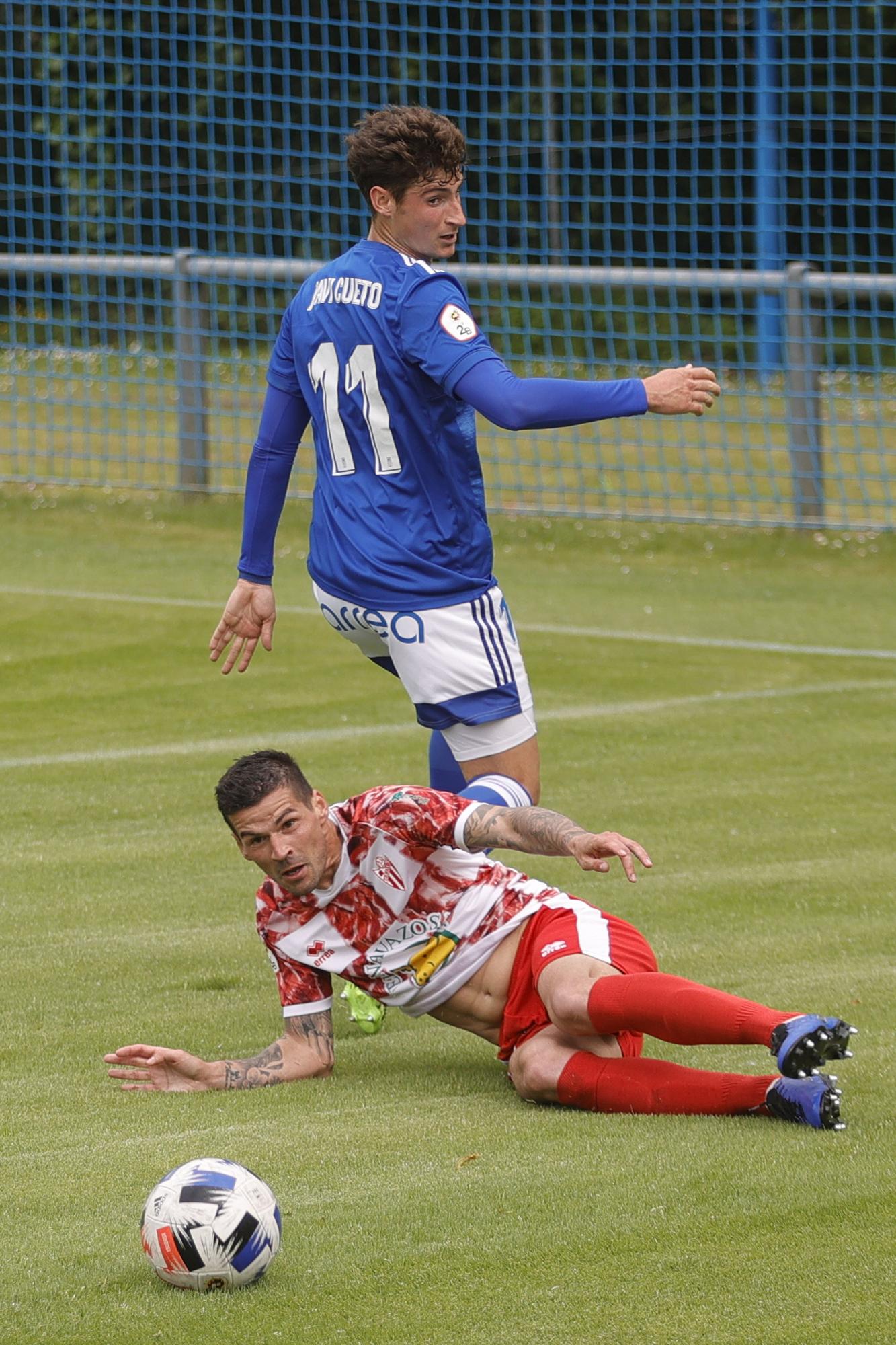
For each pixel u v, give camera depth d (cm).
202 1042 1488
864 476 4647
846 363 7562
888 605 3812
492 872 1407
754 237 7688
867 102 7531
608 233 5566
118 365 7088
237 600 1734
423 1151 1212
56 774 2488
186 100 7306
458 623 1589
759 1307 957
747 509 4950
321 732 2728
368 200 1595
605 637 3462
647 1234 1052
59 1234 1070
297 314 1630
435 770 1694
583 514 4616
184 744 2661
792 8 7231
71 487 5125
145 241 7438
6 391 6662
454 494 1589
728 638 3475
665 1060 1421
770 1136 1227
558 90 5725
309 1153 1209
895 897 1894
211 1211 984
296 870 1348
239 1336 932
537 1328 938
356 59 7412
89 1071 1409
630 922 1811
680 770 2503
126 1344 926
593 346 6919
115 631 3444
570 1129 1257
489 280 4766
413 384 1555
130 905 1897
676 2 6988
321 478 1636
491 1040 1417
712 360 7250
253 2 7206
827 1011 1518
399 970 1398
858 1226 1059
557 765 2531
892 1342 916
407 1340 927
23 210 7662
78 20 7031
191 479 4988
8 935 1789
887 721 2800
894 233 5256
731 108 7644
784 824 2216
